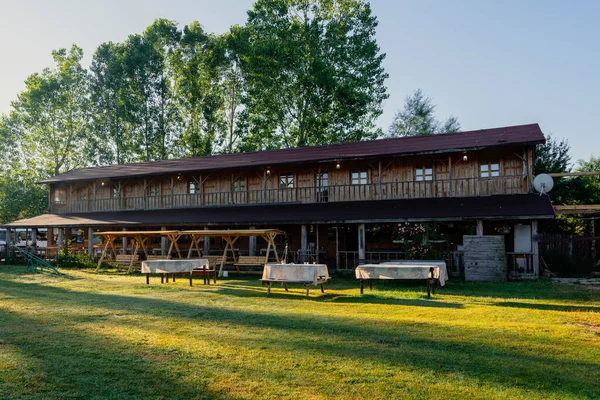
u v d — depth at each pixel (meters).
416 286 14.56
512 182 19.06
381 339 6.97
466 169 20.30
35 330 7.72
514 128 21.27
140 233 19.36
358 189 21.73
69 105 42.44
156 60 39.75
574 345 6.66
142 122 40.56
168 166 27.61
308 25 36.09
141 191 27.84
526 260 17.47
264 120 37.88
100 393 4.83
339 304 10.81
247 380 5.18
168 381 5.16
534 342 6.81
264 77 35.44
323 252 20.80
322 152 23.91
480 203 17.97
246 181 24.92
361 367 5.62
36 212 40.56
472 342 6.80
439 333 7.38
